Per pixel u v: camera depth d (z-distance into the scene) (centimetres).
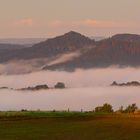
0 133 11912
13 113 15388
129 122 13875
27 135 11631
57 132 12100
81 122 13875
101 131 12288
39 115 15238
